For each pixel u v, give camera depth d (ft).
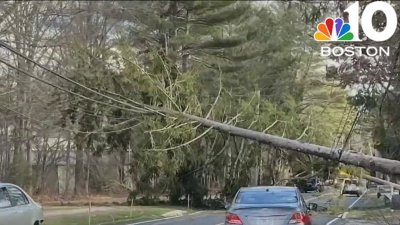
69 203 116.78
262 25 144.97
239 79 136.26
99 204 115.55
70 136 117.19
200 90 111.34
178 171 113.60
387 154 38.50
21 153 99.45
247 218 38.42
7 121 84.94
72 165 143.84
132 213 91.35
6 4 77.00
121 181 138.10
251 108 107.24
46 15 86.58
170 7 121.49
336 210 55.47
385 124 40.16
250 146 112.27
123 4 96.89
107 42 107.04
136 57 109.09
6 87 75.51
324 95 153.38
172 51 119.34
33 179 116.78
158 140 104.42
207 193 120.78
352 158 31.65
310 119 100.12
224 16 128.98
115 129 107.45
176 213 97.55
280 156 100.01
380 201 50.21
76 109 99.96
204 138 113.19
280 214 38.14
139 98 96.32
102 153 123.34
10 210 43.19
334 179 50.72
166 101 81.92
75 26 95.25
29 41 80.07
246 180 115.75
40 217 48.03
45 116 91.76
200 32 130.11
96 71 97.71
